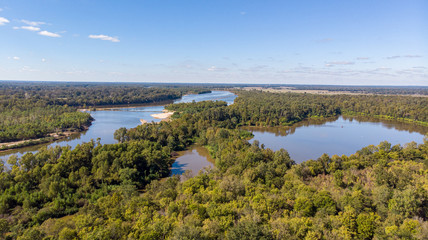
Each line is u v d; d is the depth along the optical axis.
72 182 91.25
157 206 67.25
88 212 66.00
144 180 103.31
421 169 88.62
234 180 76.75
